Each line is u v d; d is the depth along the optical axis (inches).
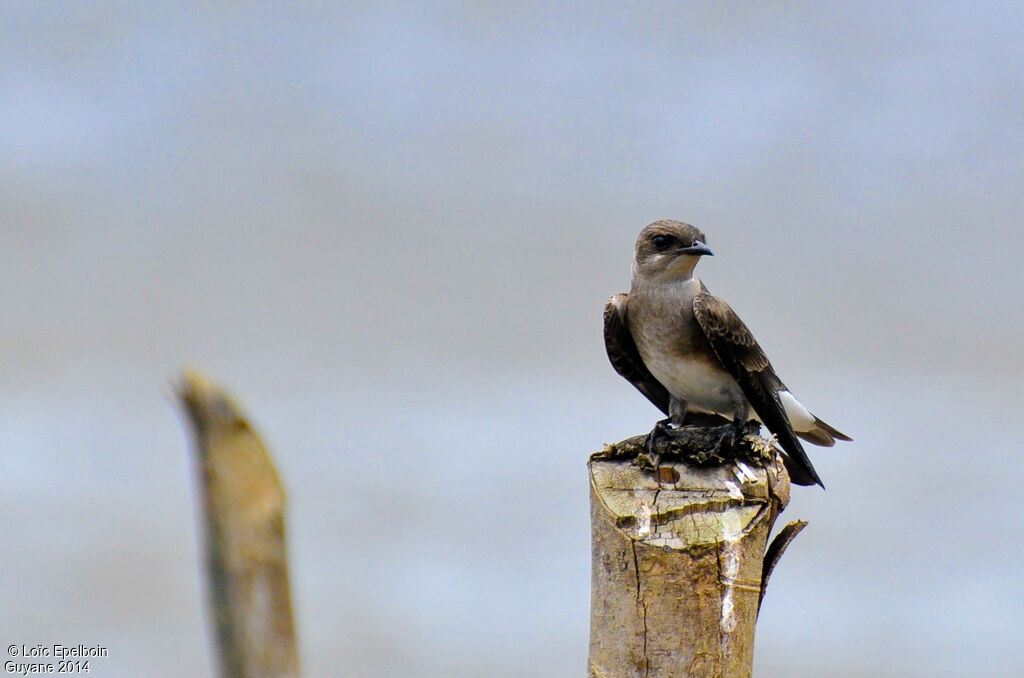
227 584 219.8
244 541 219.6
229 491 218.7
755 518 403.9
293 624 222.7
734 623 391.2
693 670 390.3
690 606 391.9
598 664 402.0
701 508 406.0
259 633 220.4
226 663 220.1
